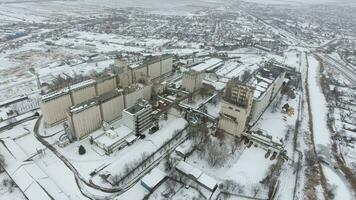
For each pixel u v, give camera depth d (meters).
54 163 141.62
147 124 172.25
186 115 186.12
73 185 127.81
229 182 129.12
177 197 122.62
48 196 118.69
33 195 118.75
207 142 156.25
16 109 195.12
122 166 138.00
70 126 156.62
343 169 149.75
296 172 142.88
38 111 196.50
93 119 165.00
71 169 137.88
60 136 160.00
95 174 135.25
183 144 157.75
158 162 146.50
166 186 128.88
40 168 137.38
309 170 146.50
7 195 121.94
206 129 172.00
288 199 124.94
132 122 160.50
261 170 140.38
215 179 134.12
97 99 167.12
